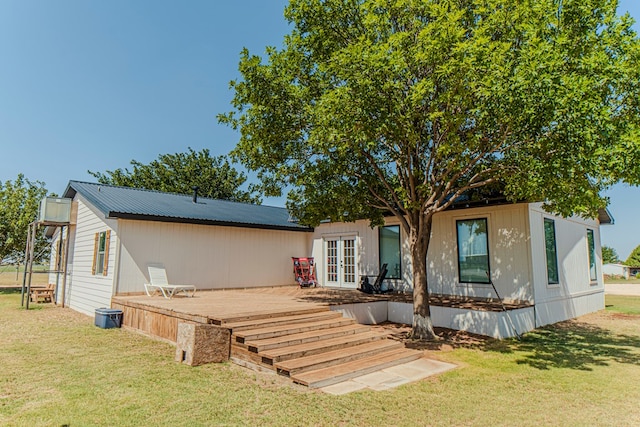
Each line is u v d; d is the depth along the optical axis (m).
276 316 7.22
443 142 6.86
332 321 7.54
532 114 5.14
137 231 10.98
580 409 4.26
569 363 6.26
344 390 4.79
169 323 7.49
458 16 5.73
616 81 5.73
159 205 12.74
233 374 5.35
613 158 5.07
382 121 6.02
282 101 7.40
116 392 4.55
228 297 10.31
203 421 3.74
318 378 4.97
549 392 4.83
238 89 7.50
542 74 4.94
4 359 6.06
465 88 5.77
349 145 6.45
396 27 7.38
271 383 4.98
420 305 8.19
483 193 9.81
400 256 12.37
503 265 9.94
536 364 6.19
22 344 7.20
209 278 12.55
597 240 14.34
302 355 5.73
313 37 7.79
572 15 5.91
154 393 4.52
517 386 5.06
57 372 5.35
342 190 8.15
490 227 10.27
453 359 6.49
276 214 16.52
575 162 5.29
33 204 21.45
